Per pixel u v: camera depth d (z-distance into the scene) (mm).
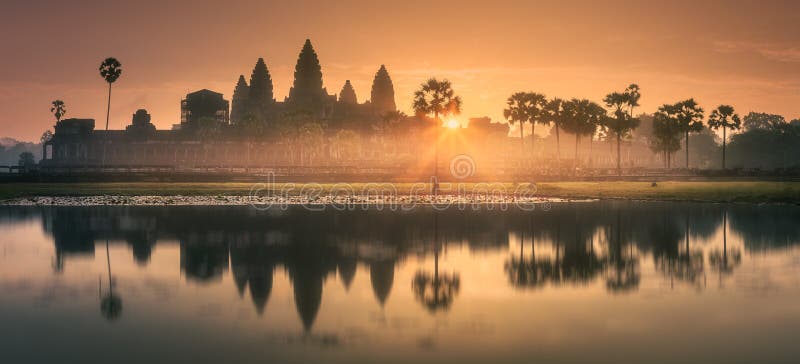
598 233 40031
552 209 59812
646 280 24672
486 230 41812
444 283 24250
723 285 23547
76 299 21500
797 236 38188
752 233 39750
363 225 44938
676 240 36656
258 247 34000
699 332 17203
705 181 103125
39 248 33719
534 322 18375
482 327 17828
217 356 15359
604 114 130625
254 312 19672
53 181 93250
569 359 15039
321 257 30594
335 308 20172
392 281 24688
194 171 115000
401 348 15938
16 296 21984
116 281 24656
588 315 19109
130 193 78875
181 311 19766
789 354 15281
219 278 25281
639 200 73125
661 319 18578
